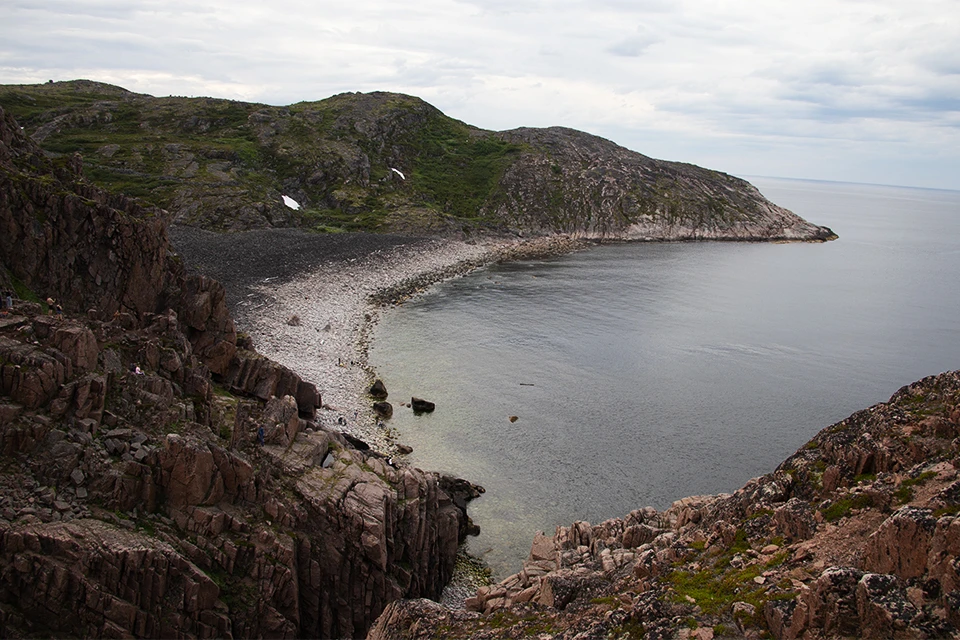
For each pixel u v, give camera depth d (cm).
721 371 8756
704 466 6153
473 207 19988
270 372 5669
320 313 9506
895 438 3216
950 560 2028
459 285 12825
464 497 5422
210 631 3172
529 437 6531
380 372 7856
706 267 16875
